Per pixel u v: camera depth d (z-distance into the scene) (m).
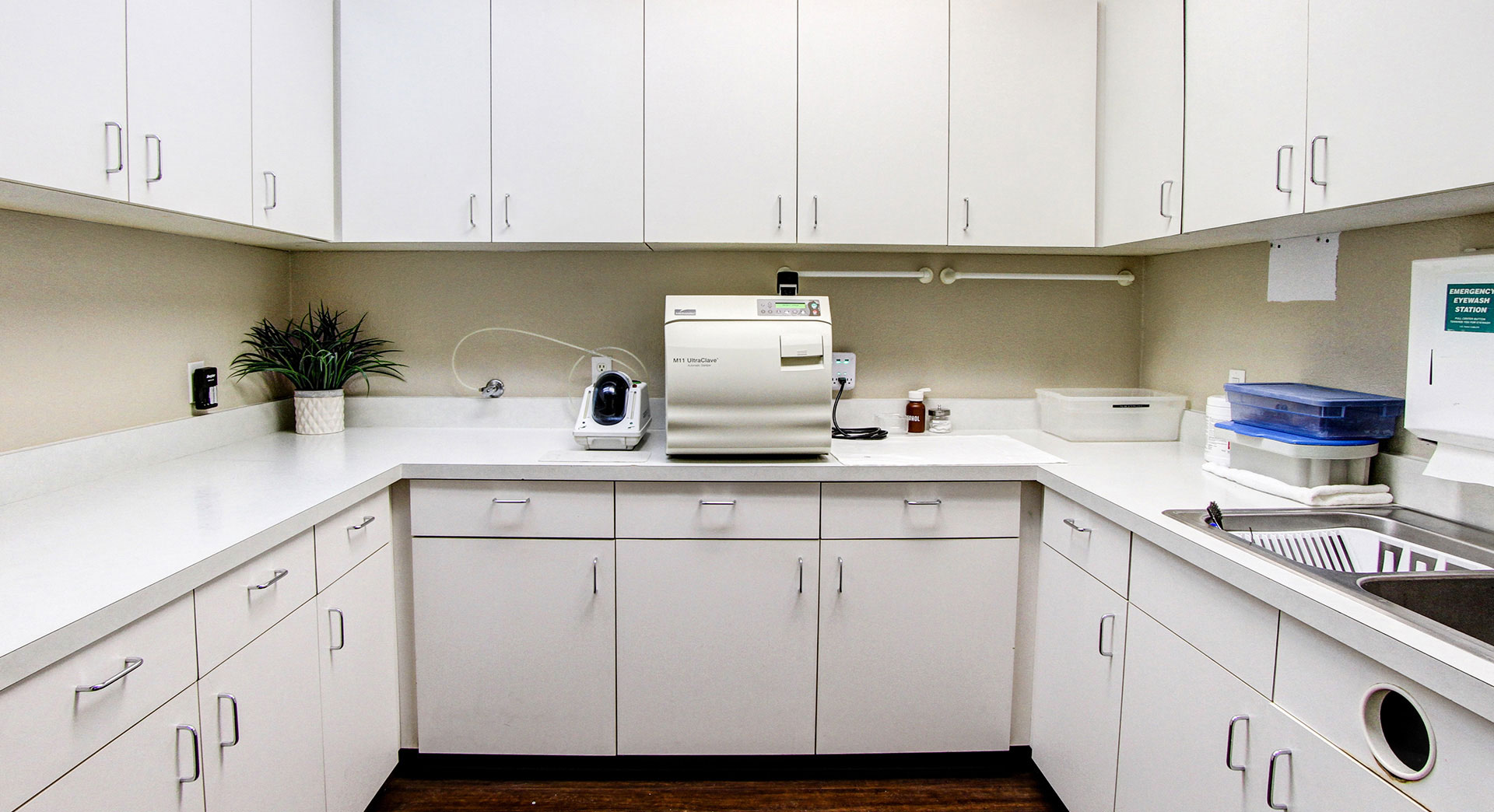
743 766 1.99
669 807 1.84
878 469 1.83
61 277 1.54
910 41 2.01
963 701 1.92
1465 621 1.10
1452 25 1.06
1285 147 1.38
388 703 1.83
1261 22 1.44
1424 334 1.36
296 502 1.43
